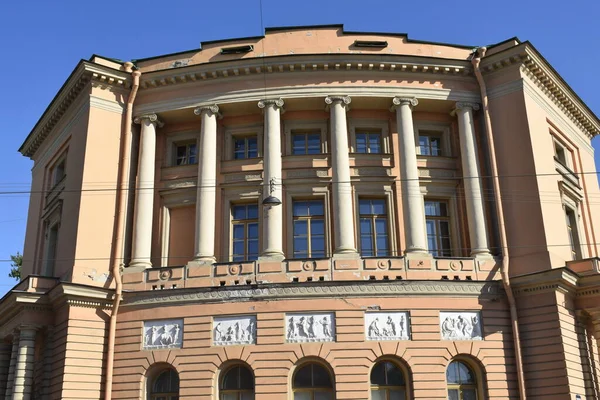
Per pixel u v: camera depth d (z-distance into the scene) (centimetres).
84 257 2175
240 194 2325
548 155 2302
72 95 2489
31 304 2169
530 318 2042
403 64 2338
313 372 1998
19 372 2098
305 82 2347
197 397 1973
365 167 2323
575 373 1983
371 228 2303
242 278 2095
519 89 2295
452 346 2009
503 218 2189
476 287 2084
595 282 2073
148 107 2414
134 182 2375
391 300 2039
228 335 2025
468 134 2322
